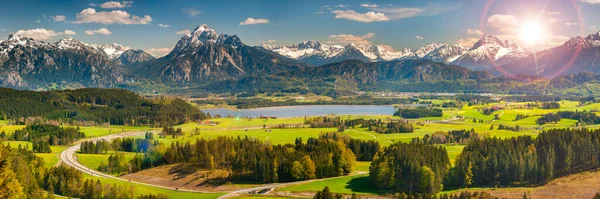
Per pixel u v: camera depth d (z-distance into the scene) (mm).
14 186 112812
